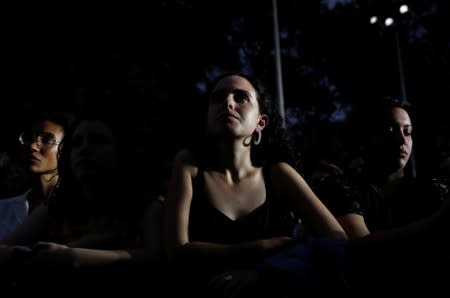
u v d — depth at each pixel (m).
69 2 16.48
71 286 1.87
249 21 25.20
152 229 2.06
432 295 1.72
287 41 26.89
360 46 26.11
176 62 19.25
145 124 13.38
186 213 1.99
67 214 2.20
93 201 2.18
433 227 1.67
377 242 1.73
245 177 2.13
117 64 16.19
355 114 3.13
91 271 1.87
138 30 18.55
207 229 1.98
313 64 26.84
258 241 1.83
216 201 2.03
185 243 1.89
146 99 15.20
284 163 2.19
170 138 14.00
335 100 26.34
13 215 3.00
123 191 2.18
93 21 16.97
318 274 1.68
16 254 1.86
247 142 2.17
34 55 15.49
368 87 25.33
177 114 15.15
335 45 26.47
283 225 2.07
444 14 24.72
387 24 18.19
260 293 1.70
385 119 2.75
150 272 1.93
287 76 26.34
